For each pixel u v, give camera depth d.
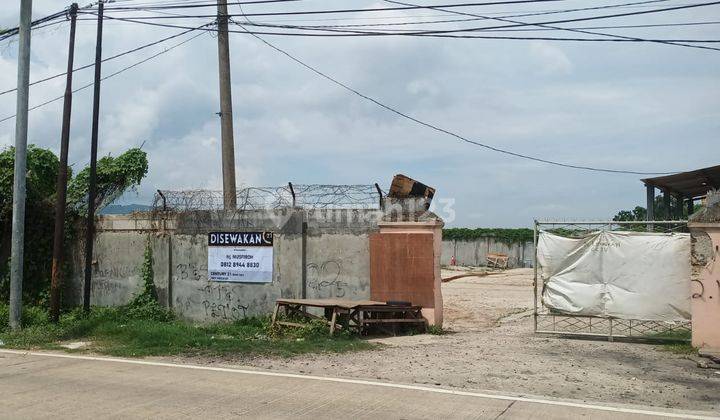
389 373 9.72
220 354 11.34
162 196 17.05
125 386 8.79
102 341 12.97
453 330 14.77
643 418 7.25
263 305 15.57
